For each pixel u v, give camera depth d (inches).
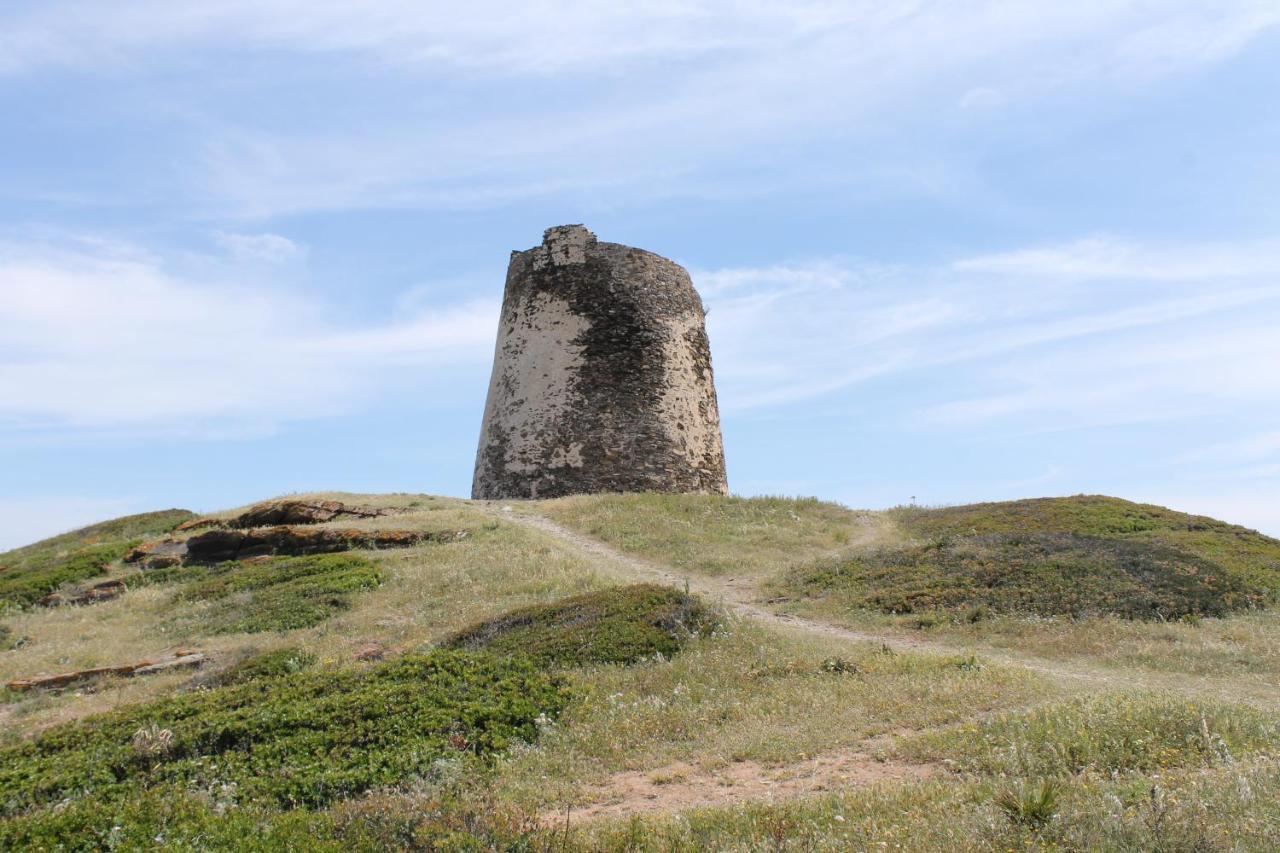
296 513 1257.4
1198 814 287.1
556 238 1473.9
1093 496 1407.5
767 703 527.8
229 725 493.7
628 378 1412.4
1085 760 379.6
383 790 414.9
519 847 320.2
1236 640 677.3
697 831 335.3
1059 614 755.4
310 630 837.2
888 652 641.0
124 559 1212.5
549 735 501.4
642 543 1108.5
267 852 330.6
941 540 1010.7
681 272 1531.7
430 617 834.8
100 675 765.9
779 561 1057.5
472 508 1280.8
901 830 308.5
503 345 1502.2
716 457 1512.1
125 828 355.9
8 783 465.1
